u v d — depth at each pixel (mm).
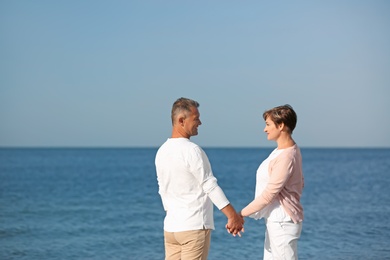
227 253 10766
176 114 4637
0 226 15680
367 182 33156
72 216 18266
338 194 25000
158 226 15438
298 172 4555
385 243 11422
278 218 4512
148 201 23656
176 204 4586
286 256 4508
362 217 16109
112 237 13375
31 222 16625
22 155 130375
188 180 4520
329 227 13945
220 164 72062
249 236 12414
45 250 11602
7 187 32719
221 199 4488
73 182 37031
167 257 4797
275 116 4570
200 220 4535
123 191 29344
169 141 4648
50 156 120312
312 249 10844
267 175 4602
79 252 11391
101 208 20922
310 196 24156
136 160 90625
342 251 10570
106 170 55031
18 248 11836
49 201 24188
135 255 11000
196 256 4551
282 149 4578
